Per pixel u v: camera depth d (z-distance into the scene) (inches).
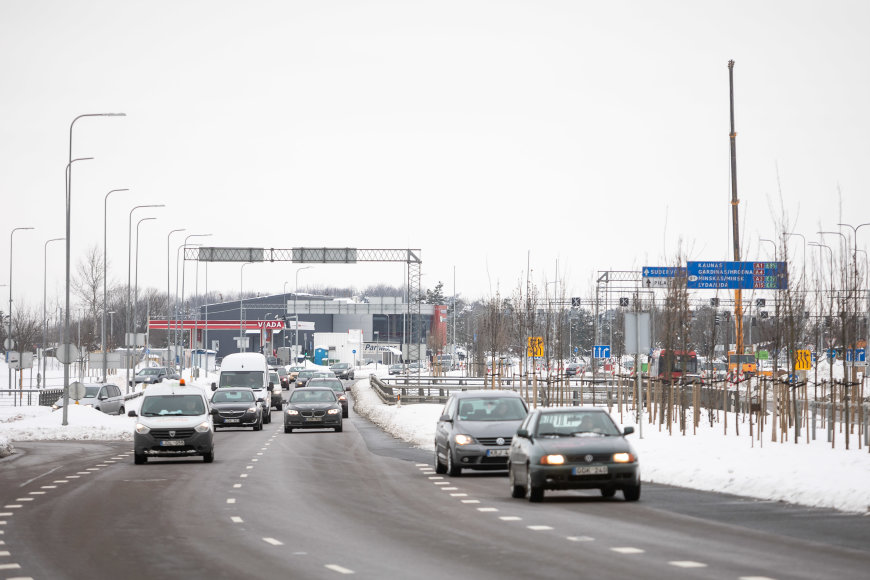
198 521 1299.2
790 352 2546.8
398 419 3636.8
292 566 943.0
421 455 2490.2
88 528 1245.1
